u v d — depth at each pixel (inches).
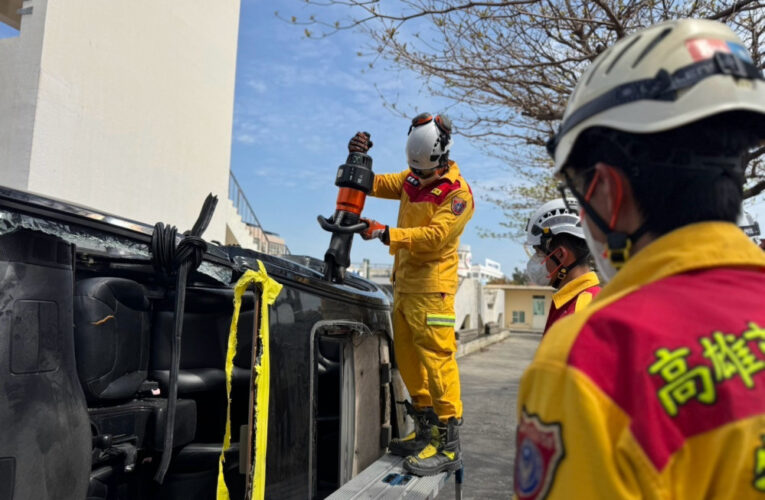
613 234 30.7
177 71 323.0
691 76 28.3
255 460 68.3
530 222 93.8
